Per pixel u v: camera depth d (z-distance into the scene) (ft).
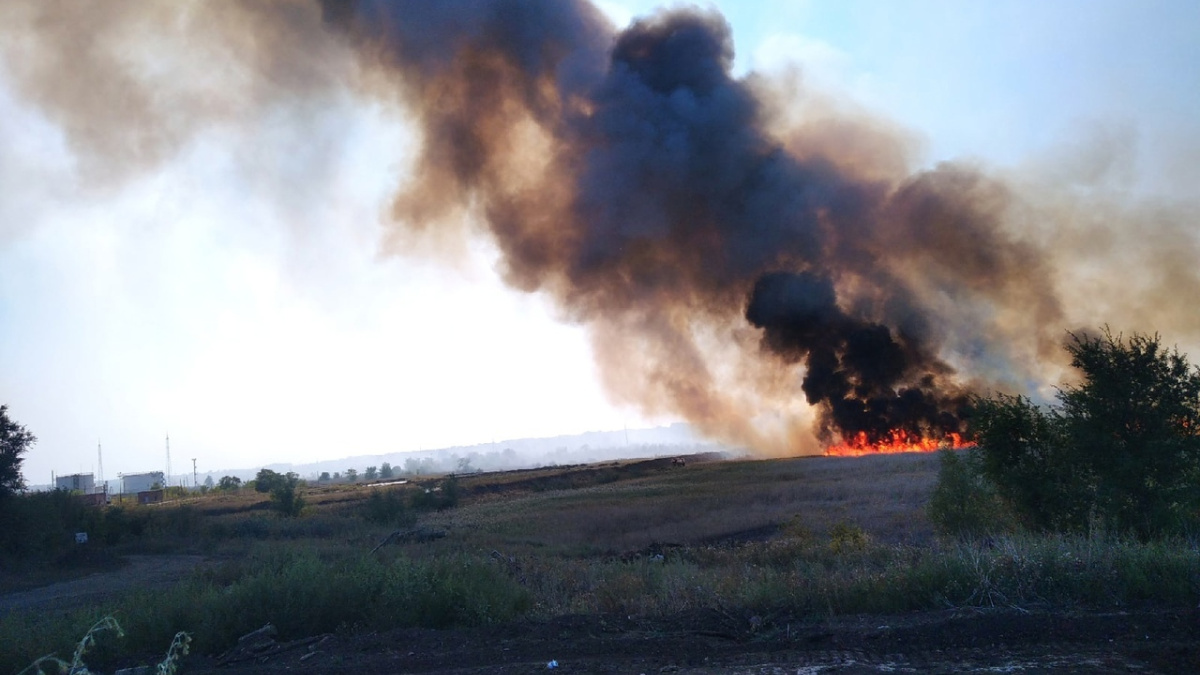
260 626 31.81
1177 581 25.48
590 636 27.86
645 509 104.94
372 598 33.99
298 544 85.56
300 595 33.09
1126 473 40.16
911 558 35.32
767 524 80.02
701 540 75.20
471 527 100.73
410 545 78.79
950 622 24.29
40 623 37.86
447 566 37.52
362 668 25.39
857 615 27.96
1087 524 40.14
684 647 25.29
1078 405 42.80
